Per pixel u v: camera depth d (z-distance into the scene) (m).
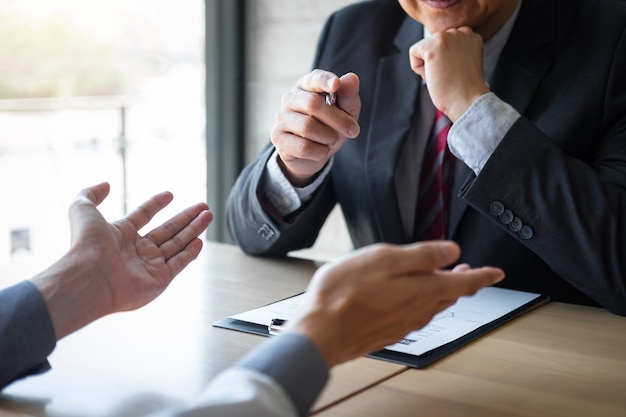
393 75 1.50
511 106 1.24
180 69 2.87
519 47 1.39
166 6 2.90
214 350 0.93
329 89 1.19
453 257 0.73
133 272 0.95
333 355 0.66
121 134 3.23
